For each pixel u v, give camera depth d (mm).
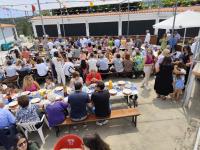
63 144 3283
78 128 4902
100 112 4434
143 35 16406
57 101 4441
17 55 9977
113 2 10328
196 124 3627
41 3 9422
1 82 7469
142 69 7980
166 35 10914
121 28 17312
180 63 5852
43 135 4719
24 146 2832
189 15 7430
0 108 4043
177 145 3945
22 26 26797
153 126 4812
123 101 6117
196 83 7207
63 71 7492
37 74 7938
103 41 13594
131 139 4391
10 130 3961
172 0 17266
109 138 4461
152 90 6891
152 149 4055
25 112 4121
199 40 5277
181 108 5590
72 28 18547
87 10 19516
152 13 15875
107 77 8430
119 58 7840
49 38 18188
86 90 5129
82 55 8727
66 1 9641
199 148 2777
